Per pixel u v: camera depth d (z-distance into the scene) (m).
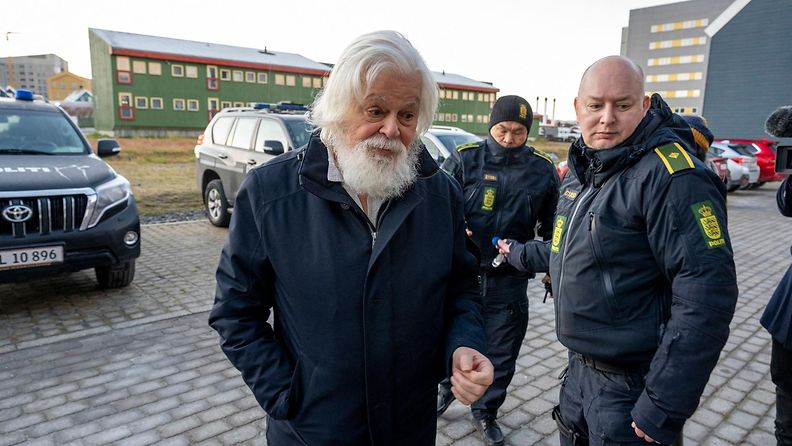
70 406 2.93
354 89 1.16
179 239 7.29
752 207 12.24
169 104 35.41
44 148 4.77
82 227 4.13
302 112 7.85
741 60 22.89
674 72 68.06
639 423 1.46
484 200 2.67
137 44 35.66
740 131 23.22
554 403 3.14
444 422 2.89
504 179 2.68
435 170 1.37
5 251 3.80
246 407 2.98
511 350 2.67
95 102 37.19
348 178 1.22
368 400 1.25
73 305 4.52
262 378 1.28
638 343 1.54
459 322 1.39
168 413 2.90
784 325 2.08
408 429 1.34
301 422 1.29
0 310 4.37
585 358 1.69
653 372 1.43
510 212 2.67
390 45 1.17
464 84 45.19
